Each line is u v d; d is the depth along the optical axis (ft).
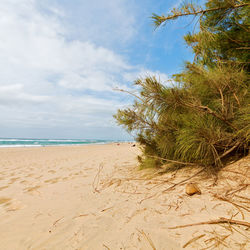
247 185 5.76
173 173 9.27
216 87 7.52
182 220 4.64
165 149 9.98
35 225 5.23
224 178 6.81
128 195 7.35
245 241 3.43
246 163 7.08
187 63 8.41
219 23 8.96
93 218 5.42
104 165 17.11
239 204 4.90
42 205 6.93
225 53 10.26
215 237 3.69
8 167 18.06
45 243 4.24
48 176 12.84
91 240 4.20
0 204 7.13
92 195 7.88
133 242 3.94
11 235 4.70
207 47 9.64
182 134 8.29
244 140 6.92
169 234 4.08
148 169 11.69
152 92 7.59
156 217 5.02
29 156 30.42
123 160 20.39
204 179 7.32
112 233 4.43
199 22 8.29
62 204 6.96
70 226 5.02
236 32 9.48
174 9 8.19
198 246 3.51
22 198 7.86
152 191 7.41
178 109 8.58
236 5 7.70
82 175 12.75
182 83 7.97
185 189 6.64
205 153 7.99
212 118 7.93
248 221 4.05
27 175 13.43
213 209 4.95
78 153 36.24
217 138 7.22
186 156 8.71
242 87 7.63
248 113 6.65
